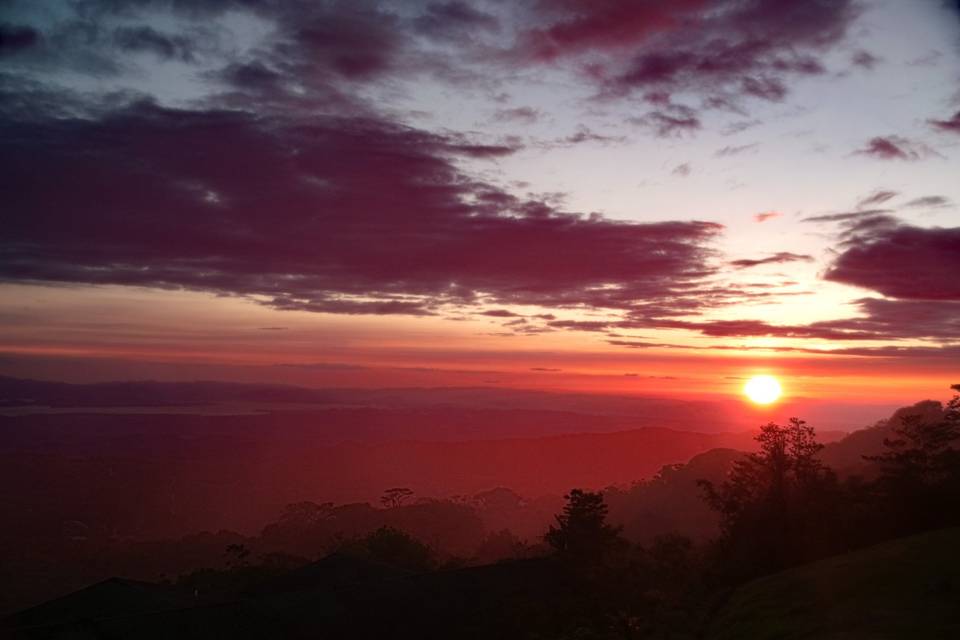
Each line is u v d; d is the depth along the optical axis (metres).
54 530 163.62
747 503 48.78
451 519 154.25
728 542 47.81
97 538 156.88
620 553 49.84
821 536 44.38
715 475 128.75
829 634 20.45
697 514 117.19
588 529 48.25
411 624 38.50
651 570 48.31
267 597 38.78
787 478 47.72
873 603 22.92
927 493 42.50
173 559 126.38
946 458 43.75
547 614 39.03
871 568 28.25
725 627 28.06
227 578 57.56
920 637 17.98
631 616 35.50
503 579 44.22
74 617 41.09
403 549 71.25
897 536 42.72
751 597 30.53
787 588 29.55
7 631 32.22
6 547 138.62
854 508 45.12
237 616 36.03
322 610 38.12
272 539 137.12
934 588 22.28
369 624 37.94
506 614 39.72
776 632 23.39
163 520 195.12
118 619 34.12
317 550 122.88
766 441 48.91
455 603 40.91
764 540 45.22
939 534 32.81
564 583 44.72
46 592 107.69
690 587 43.16
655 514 123.12
